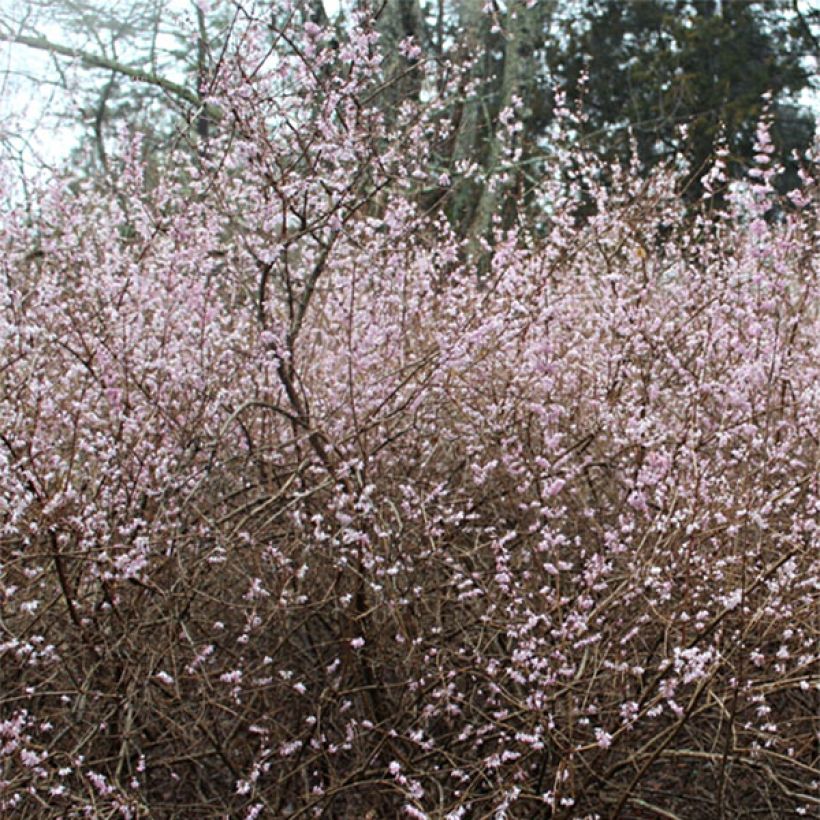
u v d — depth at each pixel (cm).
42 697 488
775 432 498
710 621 420
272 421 561
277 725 480
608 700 468
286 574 479
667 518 436
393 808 483
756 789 495
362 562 466
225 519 458
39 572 435
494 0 614
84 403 467
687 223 785
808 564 471
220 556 472
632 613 487
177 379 498
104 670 484
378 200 584
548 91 1593
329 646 550
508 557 457
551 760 478
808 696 490
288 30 477
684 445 459
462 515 482
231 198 562
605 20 1683
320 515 462
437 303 592
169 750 510
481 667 459
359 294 579
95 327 509
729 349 534
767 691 430
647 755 462
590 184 657
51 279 517
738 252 584
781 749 478
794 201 496
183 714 493
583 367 552
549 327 530
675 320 581
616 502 521
